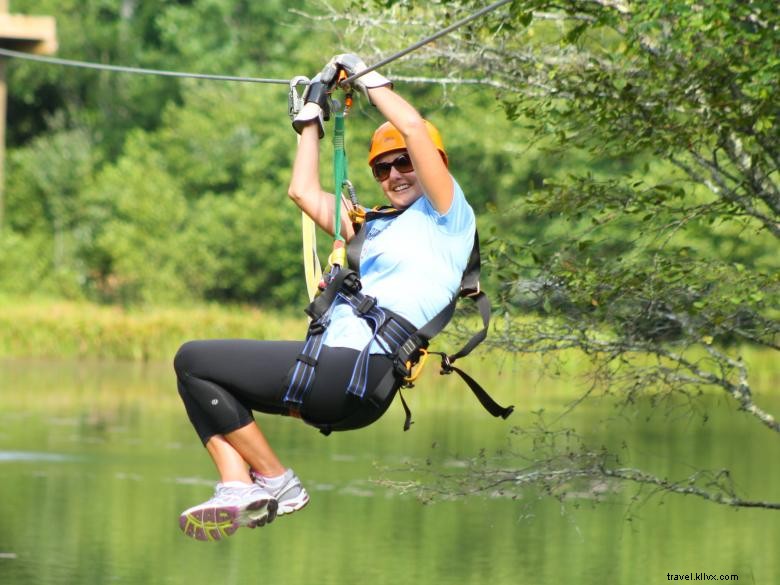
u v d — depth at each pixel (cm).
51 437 7306
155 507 5431
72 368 12012
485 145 13475
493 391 9938
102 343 13288
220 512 2042
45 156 17538
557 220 12100
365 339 2009
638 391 3700
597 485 3916
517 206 3828
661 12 3148
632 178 3741
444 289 2042
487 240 3784
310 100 2181
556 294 3641
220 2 19800
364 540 4909
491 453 6619
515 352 3684
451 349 3769
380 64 2094
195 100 17838
